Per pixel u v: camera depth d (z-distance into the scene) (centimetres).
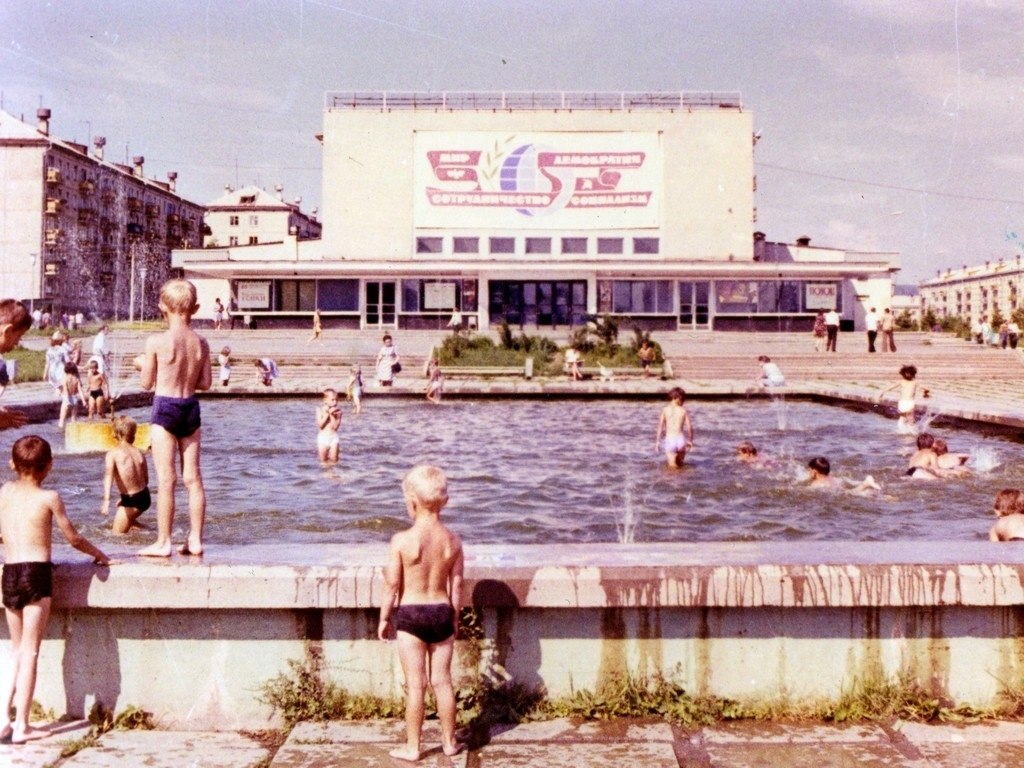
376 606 454
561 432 1817
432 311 4631
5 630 458
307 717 457
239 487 1167
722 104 4762
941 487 1178
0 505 450
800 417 2127
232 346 3822
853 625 467
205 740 441
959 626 466
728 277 4581
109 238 8206
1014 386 2830
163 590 454
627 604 456
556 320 4650
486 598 457
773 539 894
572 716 456
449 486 1187
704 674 466
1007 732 441
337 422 1412
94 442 1474
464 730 441
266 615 463
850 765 405
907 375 1825
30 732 441
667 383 2775
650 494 1131
